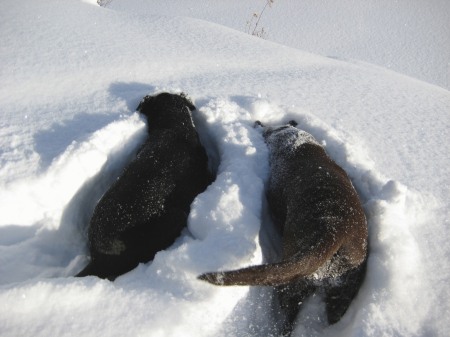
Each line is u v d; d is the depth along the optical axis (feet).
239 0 29.19
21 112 5.56
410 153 5.62
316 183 4.04
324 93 7.09
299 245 3.58
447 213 4.63
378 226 4.10
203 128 5.98
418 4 30.55
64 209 4.56
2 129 5.13
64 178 4.55
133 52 7.50
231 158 5.07
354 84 7.64
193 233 4.24
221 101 6.18
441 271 3.94
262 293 3.89
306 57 8.89
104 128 5.17
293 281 3.64
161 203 4.33
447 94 8.08
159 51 7.73
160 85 6.68
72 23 8.12
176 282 3.65
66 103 5.89
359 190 4.82
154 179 4.44
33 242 4.28
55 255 4.37
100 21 8.55
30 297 3.31
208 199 4.37
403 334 3.40
